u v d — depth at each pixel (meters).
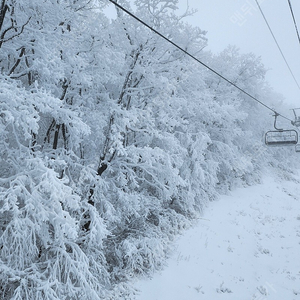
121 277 7.87
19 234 5.06
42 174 5.01
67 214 5.14
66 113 5.75
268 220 13.93
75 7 6.64
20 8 5.65
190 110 11.63
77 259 6.18
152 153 8.12
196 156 12.05
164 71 9.48
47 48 5.54
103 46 6.92
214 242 10.84
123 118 7.39
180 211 12.75
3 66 6.71
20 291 5.40
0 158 5.76
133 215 10.24
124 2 7.68
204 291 7.73
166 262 8.80
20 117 4.91
